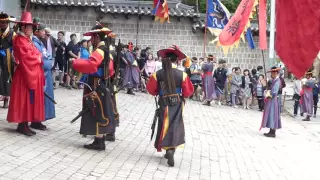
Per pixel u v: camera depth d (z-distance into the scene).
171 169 6.87
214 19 17.48
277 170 7.95
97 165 6.43
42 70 7.44
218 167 7.55
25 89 7.24
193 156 8.17
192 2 30.86
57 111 10.82
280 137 11.93
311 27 2.44
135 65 17.27
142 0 21.67
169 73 7.02
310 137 12.46
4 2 15.27
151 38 20.92
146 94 18.20
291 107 20.48
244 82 17.98
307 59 2.46
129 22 20.69
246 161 8.39
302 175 7.77
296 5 2.46
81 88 16.16
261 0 10.73
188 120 12.99
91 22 20.02
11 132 7.48
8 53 8.90
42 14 19.56
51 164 6.11
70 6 19.48
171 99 7.00
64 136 7.98
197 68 18.83
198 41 21.20
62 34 15.80
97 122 6.98
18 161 5.98
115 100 7.47
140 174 6.30
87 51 13.61
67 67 15.67
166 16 17.48
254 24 21.47
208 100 17.44
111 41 7.27
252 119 14.91
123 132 9.54
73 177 5.70
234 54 21.67
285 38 2.51
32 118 7.33
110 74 7.13
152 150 8.05
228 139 10.65
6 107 9.73
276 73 11.76
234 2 31.05
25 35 7.20
